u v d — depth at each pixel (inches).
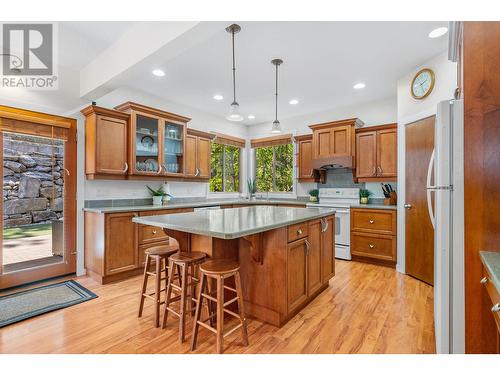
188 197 189.3
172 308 92.4
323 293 106.8
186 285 74.2
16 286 110.3
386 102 167.9
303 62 118.9
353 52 109.8
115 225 118.5
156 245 133.3
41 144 117.0
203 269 69.8
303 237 91.2
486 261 46.6
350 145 162.6
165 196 161.3
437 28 92.1
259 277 85.4
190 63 120.3
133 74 102.3
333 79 138.1
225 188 225.8
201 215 95.7
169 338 74.5
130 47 96.6
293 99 170.7
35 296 102.0
